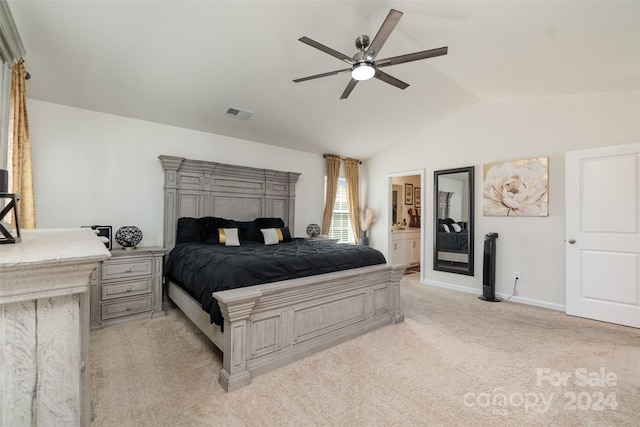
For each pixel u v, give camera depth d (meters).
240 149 4.70
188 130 4.18
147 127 3.85
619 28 2.15
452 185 4.75
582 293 3.42
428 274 5.09
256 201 4.76
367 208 6.26
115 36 2.48
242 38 2.66
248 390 1.96
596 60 2.68
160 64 2.88
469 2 2.22
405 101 4.14
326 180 5.86
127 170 3.69
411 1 2.29
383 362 2.34
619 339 2.79
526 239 3.98
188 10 2.30
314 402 1.84
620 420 1.70
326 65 3.13
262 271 2.33
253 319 2.12
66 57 2.65
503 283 4.18
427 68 3.40
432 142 5.04
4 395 0.65
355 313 2.86
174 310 3.56
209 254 2.79
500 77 3.44
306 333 2.45
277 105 3.89
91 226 3.34
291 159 5.37
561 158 3.70
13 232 1.34
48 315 0.68
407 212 7.17
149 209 3.84
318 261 2.72
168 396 1.88
